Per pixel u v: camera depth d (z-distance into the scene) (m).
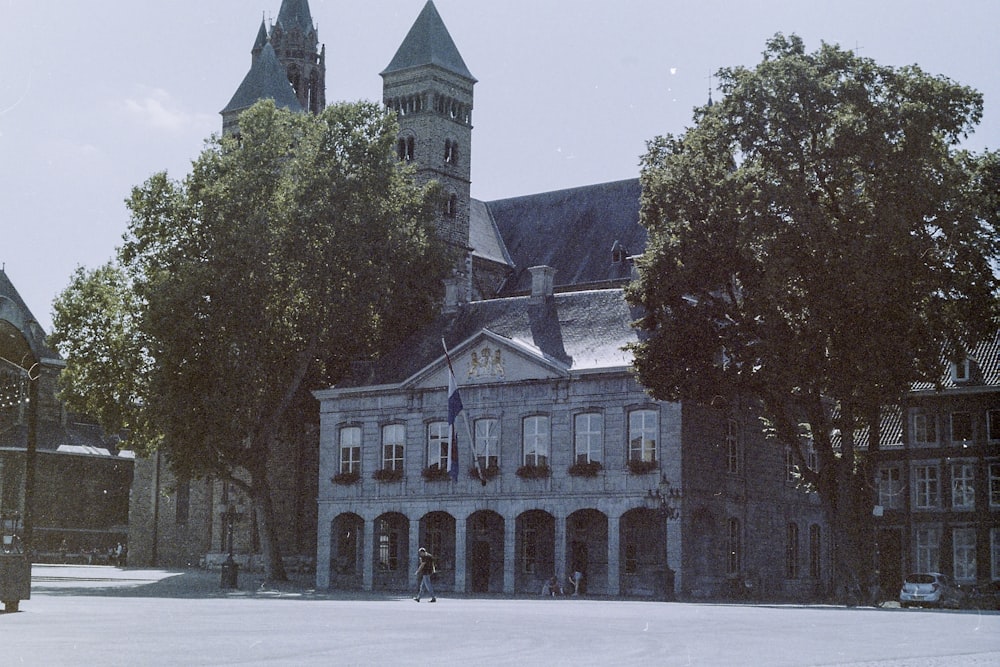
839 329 53.44
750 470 71.12
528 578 69.38
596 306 70.81
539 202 110.88
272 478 92.12
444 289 82.06
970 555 79.12
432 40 109.81
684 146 59.50
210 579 75.38
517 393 69.00
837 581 56.25
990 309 55.78
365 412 75.25
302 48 136.50
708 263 57.25
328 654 19.22
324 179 73.12
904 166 52.12
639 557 66.31
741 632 26.61
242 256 69.38
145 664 16.75
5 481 112.94
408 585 73.31
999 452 79.00
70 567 98.19
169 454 71.81
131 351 74.56
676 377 58.34
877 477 82.25
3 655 18.19
